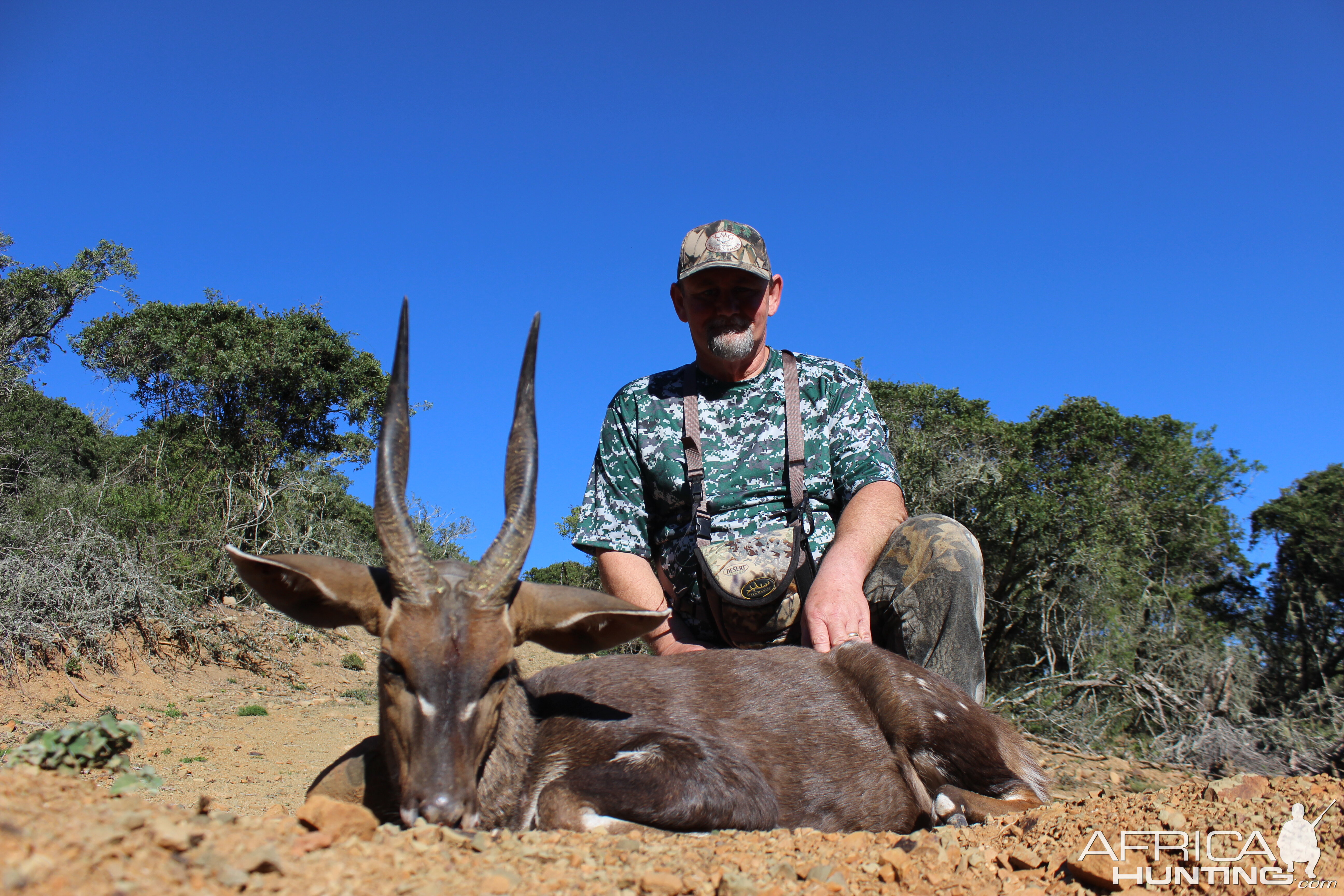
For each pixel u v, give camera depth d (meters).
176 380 23.14
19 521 14.21
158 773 8.77
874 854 3.65
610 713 4.73
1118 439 22.25
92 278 30.89
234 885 2.58
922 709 5.04
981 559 6.16
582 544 6.60
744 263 6.41
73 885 2.28
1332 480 18.61
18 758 3.38
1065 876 3.44
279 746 10.70
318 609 4.21
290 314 25.11
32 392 24.62
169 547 16.31
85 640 13.62
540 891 3.02
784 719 4.99
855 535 5.99
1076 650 15.44
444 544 20.38
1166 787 9.48
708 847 3.71
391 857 3.10
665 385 6.89
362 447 25.41
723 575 5.98
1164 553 20.11
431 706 3.86
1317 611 17.50
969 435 18.08
